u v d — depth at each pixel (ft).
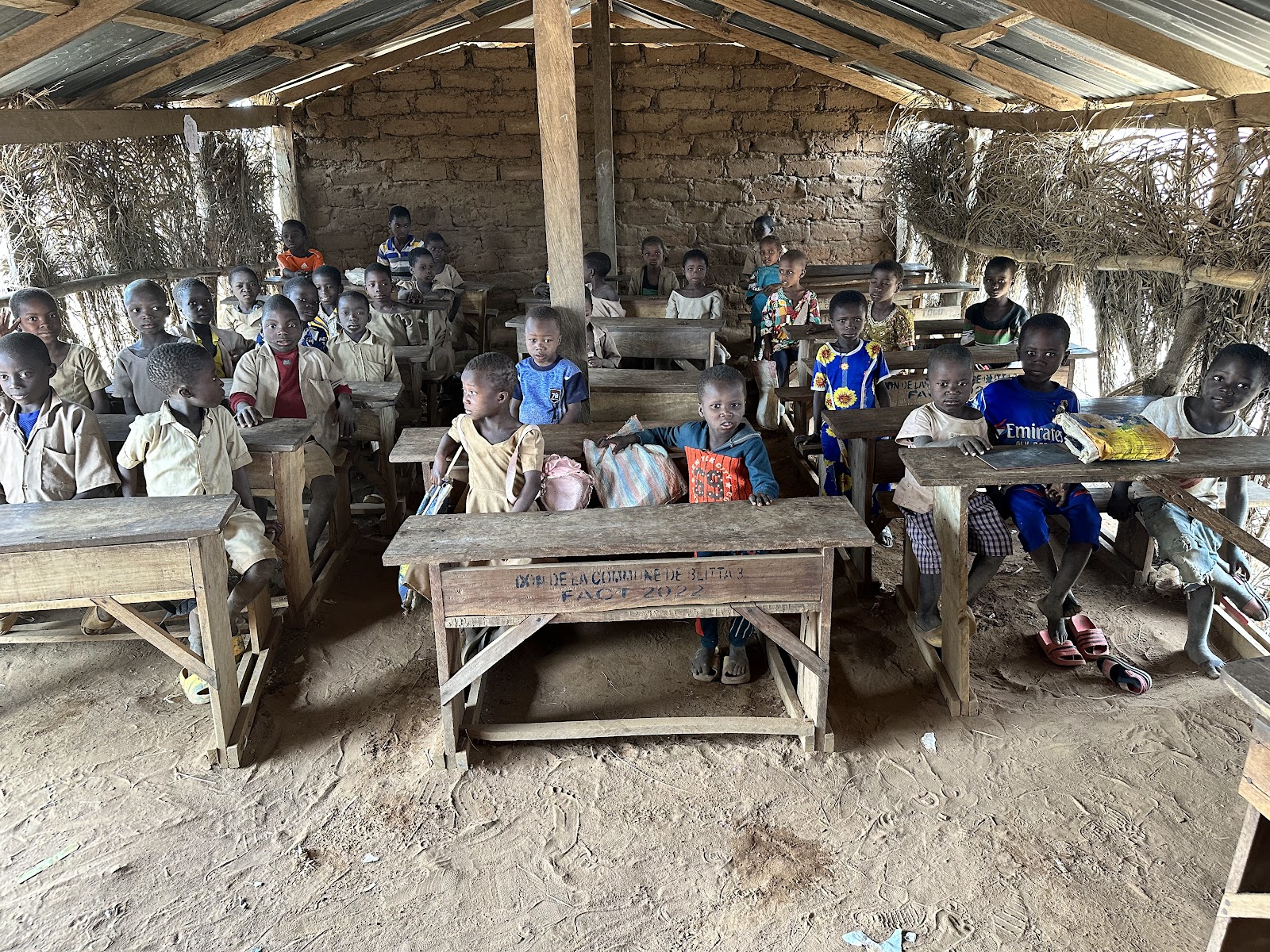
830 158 32.99
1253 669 6.25
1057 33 16.24
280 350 14.83
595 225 34.30
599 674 12.30
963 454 11.05
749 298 26.63
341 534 15.93
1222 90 14.21
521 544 9.52
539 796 9.93
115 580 9.79
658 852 9.07
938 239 26.96
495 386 10.78
